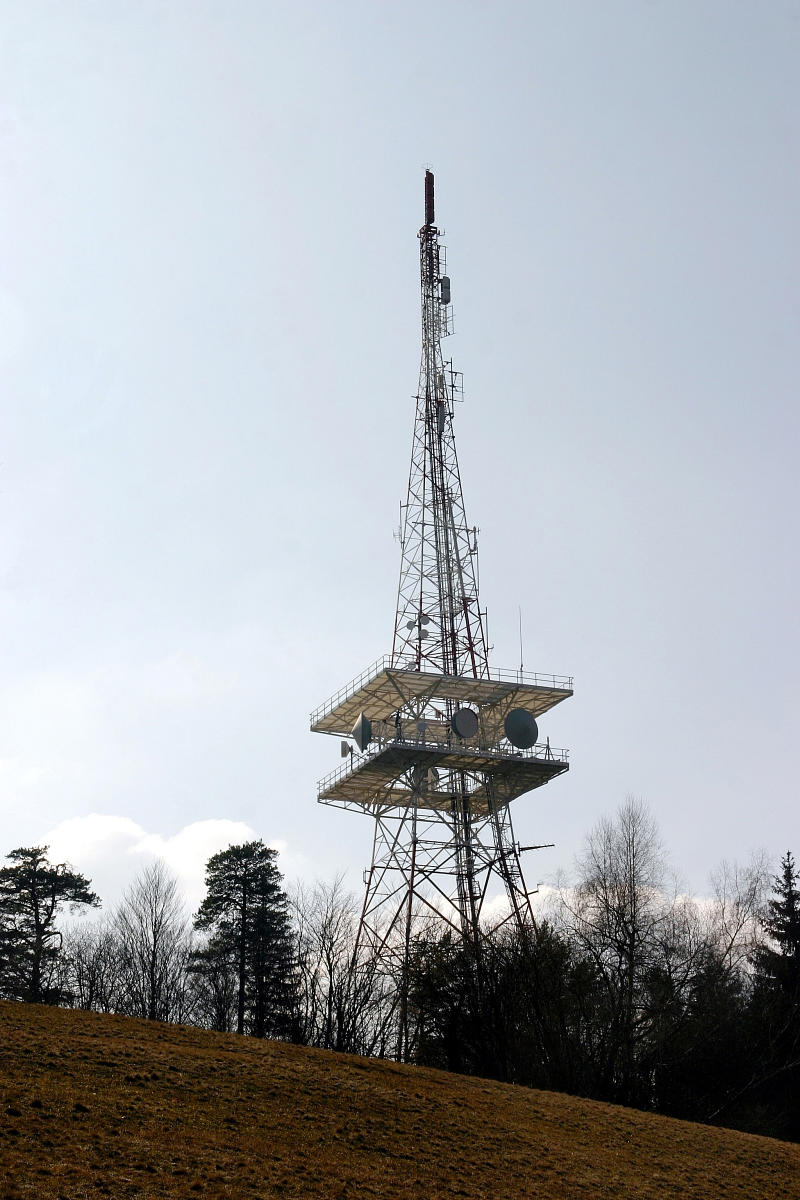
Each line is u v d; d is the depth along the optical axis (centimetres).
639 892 6950
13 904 8231
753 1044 6912
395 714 8106
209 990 8206
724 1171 4744
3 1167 3438
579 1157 4569
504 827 8331
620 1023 6569
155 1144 3819
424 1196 3844
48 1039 4806
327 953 7225
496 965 7112
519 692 8231
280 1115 4353
